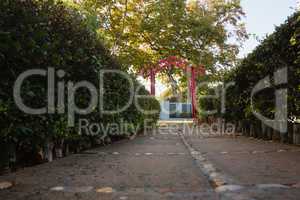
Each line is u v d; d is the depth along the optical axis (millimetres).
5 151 5926
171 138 16422
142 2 32000
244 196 4113
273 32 11227
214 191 4402
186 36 34344
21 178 5359
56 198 4098
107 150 10266
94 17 13078
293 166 6375
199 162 7172
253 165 6566
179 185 4789
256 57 13227
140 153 9273
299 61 9570
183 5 33344
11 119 5559
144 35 33156
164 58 34688
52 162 7324
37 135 6508
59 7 7594
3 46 5219
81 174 5734
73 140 9305
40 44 6332
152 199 4035
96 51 10125
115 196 4180
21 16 5727
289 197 4059
